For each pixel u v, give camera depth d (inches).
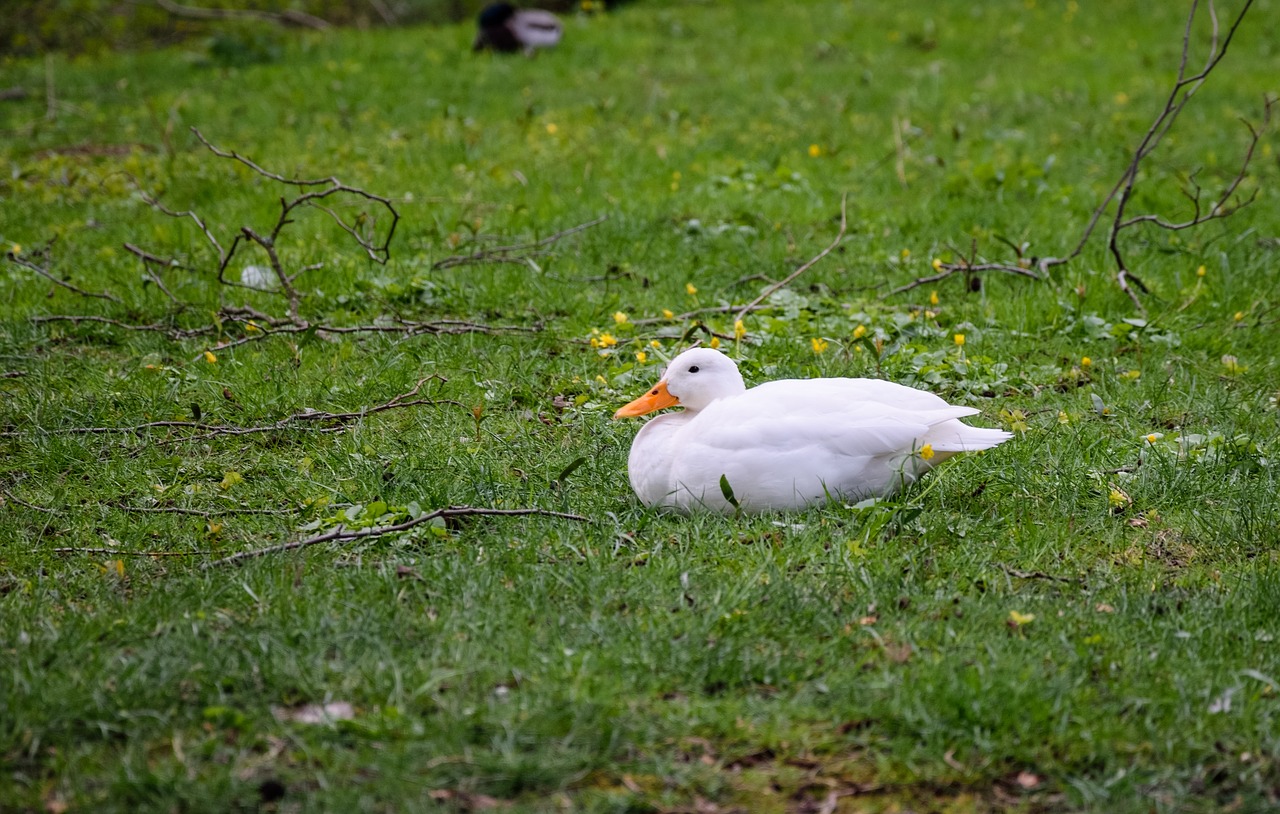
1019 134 814.5
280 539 335.0
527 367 454.3
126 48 1261.1
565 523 335.0
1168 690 258.4
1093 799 231.3
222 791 228.1
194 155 769.6
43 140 851.4
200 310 509.7
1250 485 361.4
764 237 608.7
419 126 850.1
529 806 227.9
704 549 317.4
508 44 1119.0
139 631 280.2
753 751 243.9
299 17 1299.2
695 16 1274.6
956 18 1234.0
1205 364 468.8
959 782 238.2
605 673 263.0
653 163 740.0
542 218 634.8
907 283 550.0
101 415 418.6
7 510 354.6
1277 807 230.1
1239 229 624.4
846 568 304.7
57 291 534.9
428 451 386.3
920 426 328.2
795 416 332.8
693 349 362.3
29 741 243.4
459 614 285.6
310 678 260.1
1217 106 892.0
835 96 941.8
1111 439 395.5
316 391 436.1
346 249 595.2
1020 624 283.3
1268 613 292.5
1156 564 322.7
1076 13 1235.9
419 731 242.2
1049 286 534.0
